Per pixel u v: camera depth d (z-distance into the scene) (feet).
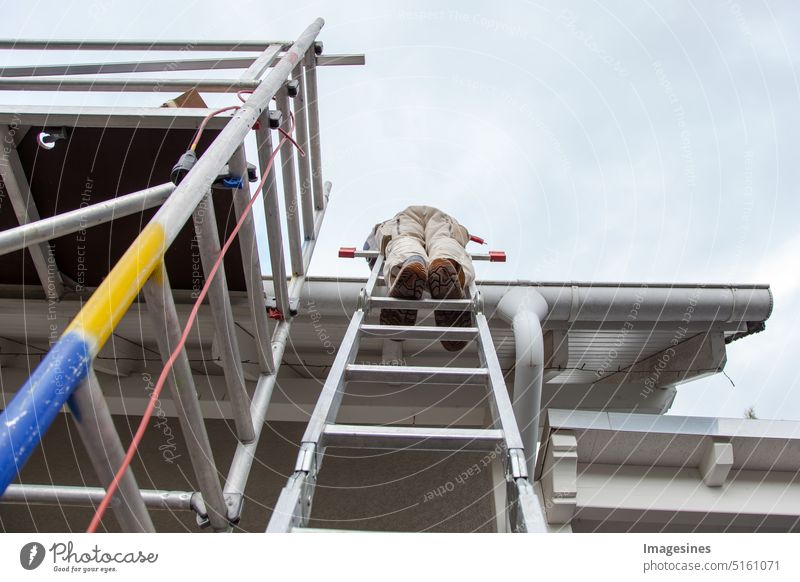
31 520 9.80
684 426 8.18
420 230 9.88
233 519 5.51
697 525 8.41
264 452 10.48
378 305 7.88
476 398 10.26
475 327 7.57
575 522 8.62
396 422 10.60
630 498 8.11
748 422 8.25
